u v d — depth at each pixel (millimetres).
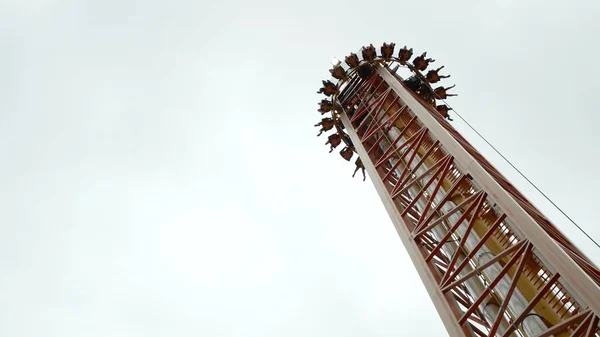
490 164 17578
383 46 27609
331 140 29891
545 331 10758
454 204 17125
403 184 20594
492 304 14273
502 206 12711
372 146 23469
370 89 26656
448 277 14648
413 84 28375
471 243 15625
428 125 18219
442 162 16797
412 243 16656
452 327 13438
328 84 28391
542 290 11023
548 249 10875
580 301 10734
